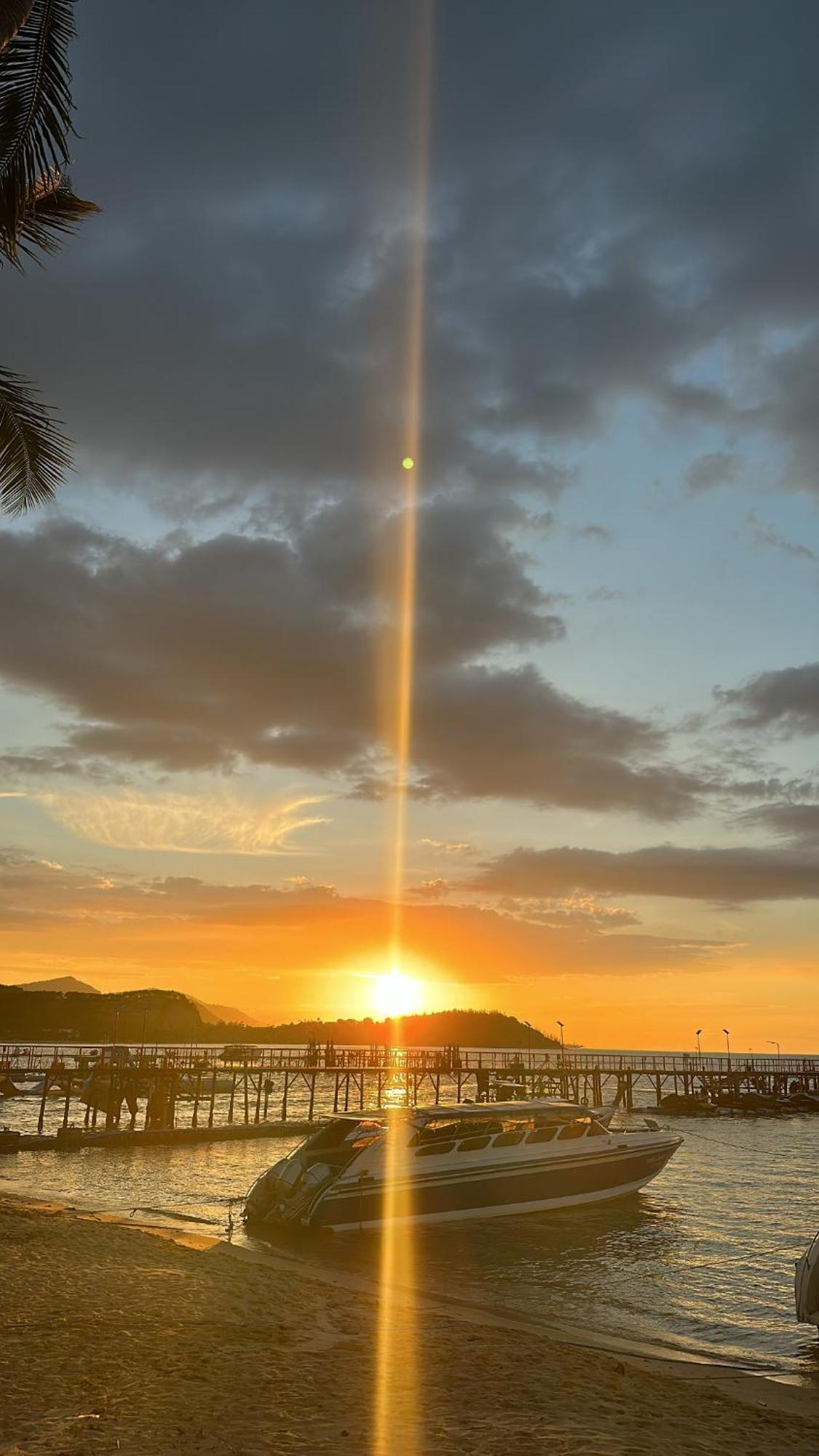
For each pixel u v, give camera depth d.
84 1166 43.22
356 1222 27.95
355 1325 14.42
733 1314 21.11
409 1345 13.17
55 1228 21.02
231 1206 31.77
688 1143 65.12
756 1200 38.19
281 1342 12.57
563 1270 25.17
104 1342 11.64
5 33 11.62
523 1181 31.23
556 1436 9.17
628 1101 92.56
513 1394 10.83
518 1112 31.91
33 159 14.70
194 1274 17.17
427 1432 9.05
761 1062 121.12
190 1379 10.34
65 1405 9.16
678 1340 18.83
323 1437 8.68
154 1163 44.62
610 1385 11.99
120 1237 20.83
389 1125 29.67
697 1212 34.62
